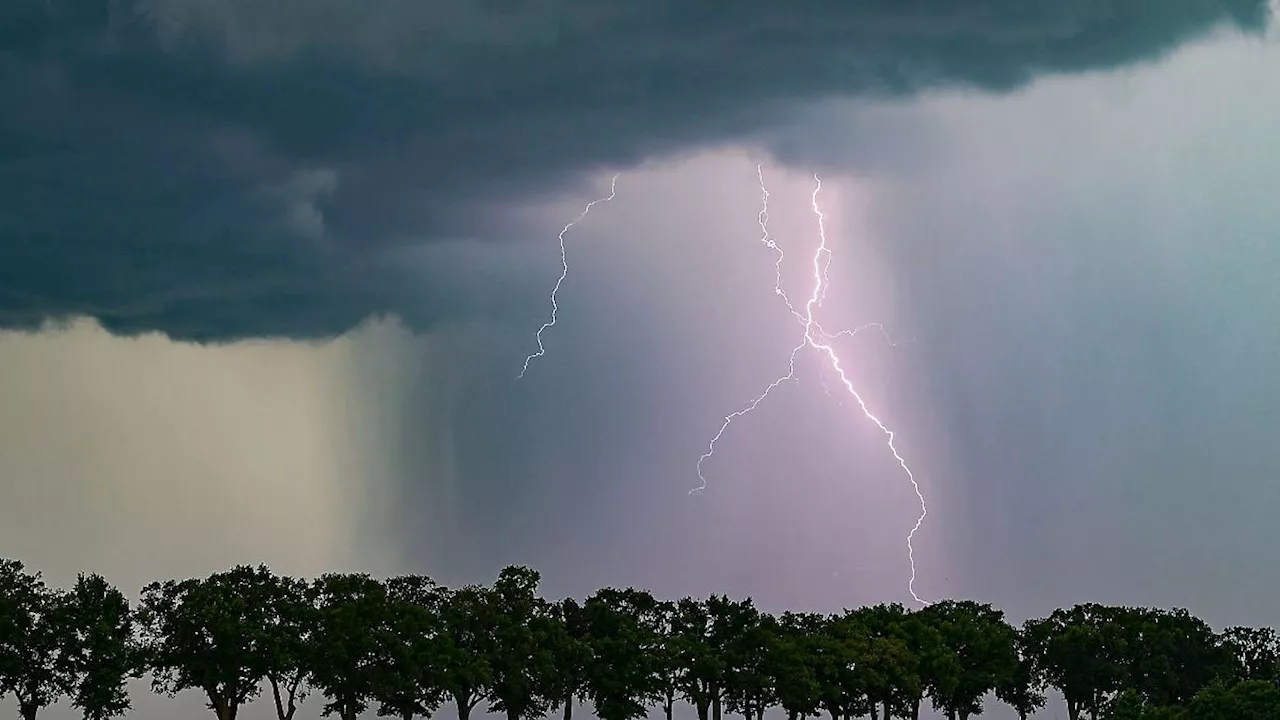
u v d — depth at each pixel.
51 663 111.94
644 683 122.06
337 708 119.62
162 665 116.44
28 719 111.81
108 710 113.06
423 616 120.12
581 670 123.44
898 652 131.12
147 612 117.06
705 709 125.44
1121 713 112.94
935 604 155.25
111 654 111.75
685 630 129.50
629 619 128.38
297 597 123.88
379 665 117.62
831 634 136.12
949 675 132.38
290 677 121.31
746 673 126.31
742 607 130.25
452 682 116.31
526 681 120.56
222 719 117.00
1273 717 106.88
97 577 116.75
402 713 120.69
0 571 114.44
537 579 131.62
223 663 115.81
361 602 120.44
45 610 112.19
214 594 118.19
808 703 126.06
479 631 122.88
